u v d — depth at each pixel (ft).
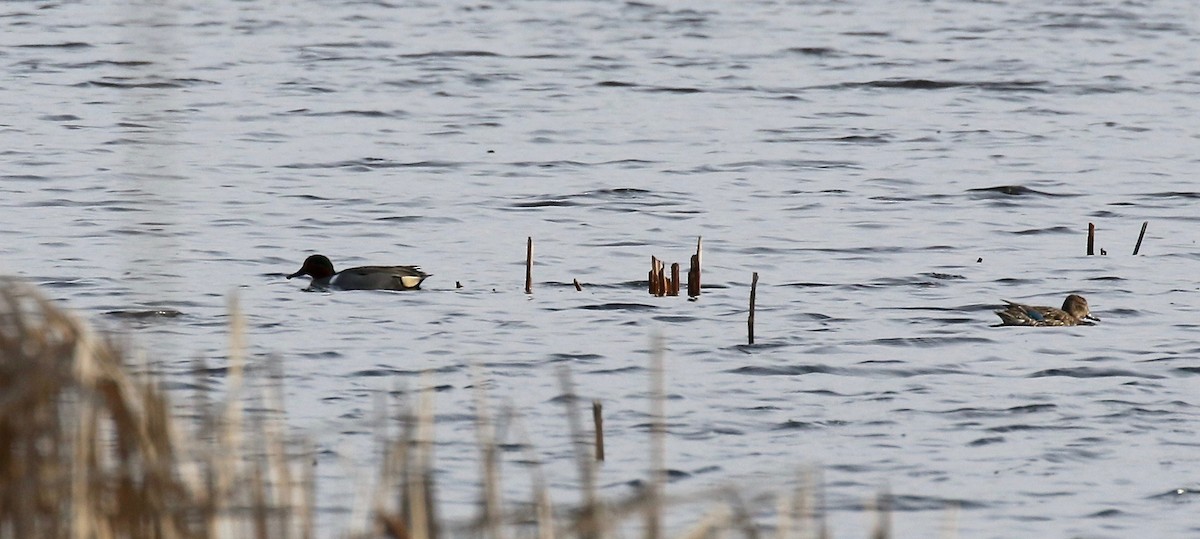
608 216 123.95
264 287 97.86
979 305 95.66
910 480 63.10
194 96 183.62
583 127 168.55
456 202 128.98
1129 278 103.76
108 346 33.73
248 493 34.71
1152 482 63.21
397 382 75.87
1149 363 81.61
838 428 69.82
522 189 134.92
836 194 133.39
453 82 198.39
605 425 69.05
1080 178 141.59
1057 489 62.34
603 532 35.14
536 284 100.78
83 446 32.30
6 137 152.35
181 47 219.61
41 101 174.91
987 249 112.78
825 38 237.25
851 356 82.69
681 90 194.39
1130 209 127.85
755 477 62.28
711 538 37.40
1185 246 114.21
